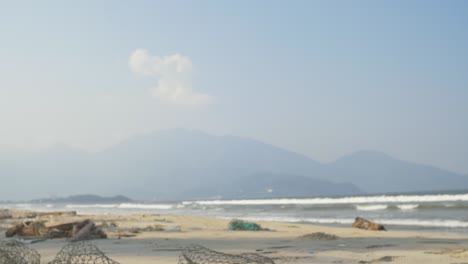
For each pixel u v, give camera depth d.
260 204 83.69
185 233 21.14
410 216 35.19
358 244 15.48
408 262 11.08
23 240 16.94
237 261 7.80
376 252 13.04
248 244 15.80
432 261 11.17
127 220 32.06
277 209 59.66
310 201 81.12
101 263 8.55
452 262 10.95
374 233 21.08
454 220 29.86
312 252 13.13
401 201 57.88
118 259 11.81
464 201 50.09
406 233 21.06
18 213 41.41
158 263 10.91
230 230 23.03
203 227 25.34
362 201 64.50
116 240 17.36
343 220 33.97
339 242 16.28
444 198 56.81
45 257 12.42
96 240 17.42
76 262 8.39
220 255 7.98
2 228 24.38
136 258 11.94
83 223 18.42
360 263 11.02
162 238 18.41
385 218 34.25
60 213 36.78
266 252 13.23
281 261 11.32
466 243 15.77
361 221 24.56
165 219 33.31
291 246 14.92
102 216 36.97
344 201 68.44
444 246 14.66
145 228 23.72
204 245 15.45
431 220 30.59
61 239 17.70
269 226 26.19
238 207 74.75
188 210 71.44
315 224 30.50
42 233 18.31
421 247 14.40
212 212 58.44
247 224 23.50
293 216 42.03
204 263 7.94
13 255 9.75
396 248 14.14
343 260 11.46
